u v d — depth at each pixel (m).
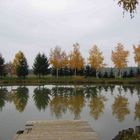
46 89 55.28
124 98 37.66
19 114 24.91
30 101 35.12
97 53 87.12
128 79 79.44
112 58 85.12
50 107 29.19
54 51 90.44
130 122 20.14
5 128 18.30
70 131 14.45
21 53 90.44
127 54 84.31
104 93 45.41
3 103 33.44
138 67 87.50
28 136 13.39
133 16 12.30
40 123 16.97
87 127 15.44
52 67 93.88
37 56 92.44
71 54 88.81
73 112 25.47
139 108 27.53
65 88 57.88
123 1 12.14
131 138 10.97
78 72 95.19
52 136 13.36
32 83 77.88
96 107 28.67
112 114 23.95
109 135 15.79
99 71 89.81
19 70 88.88
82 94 43.72
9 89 56.31
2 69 90.19
